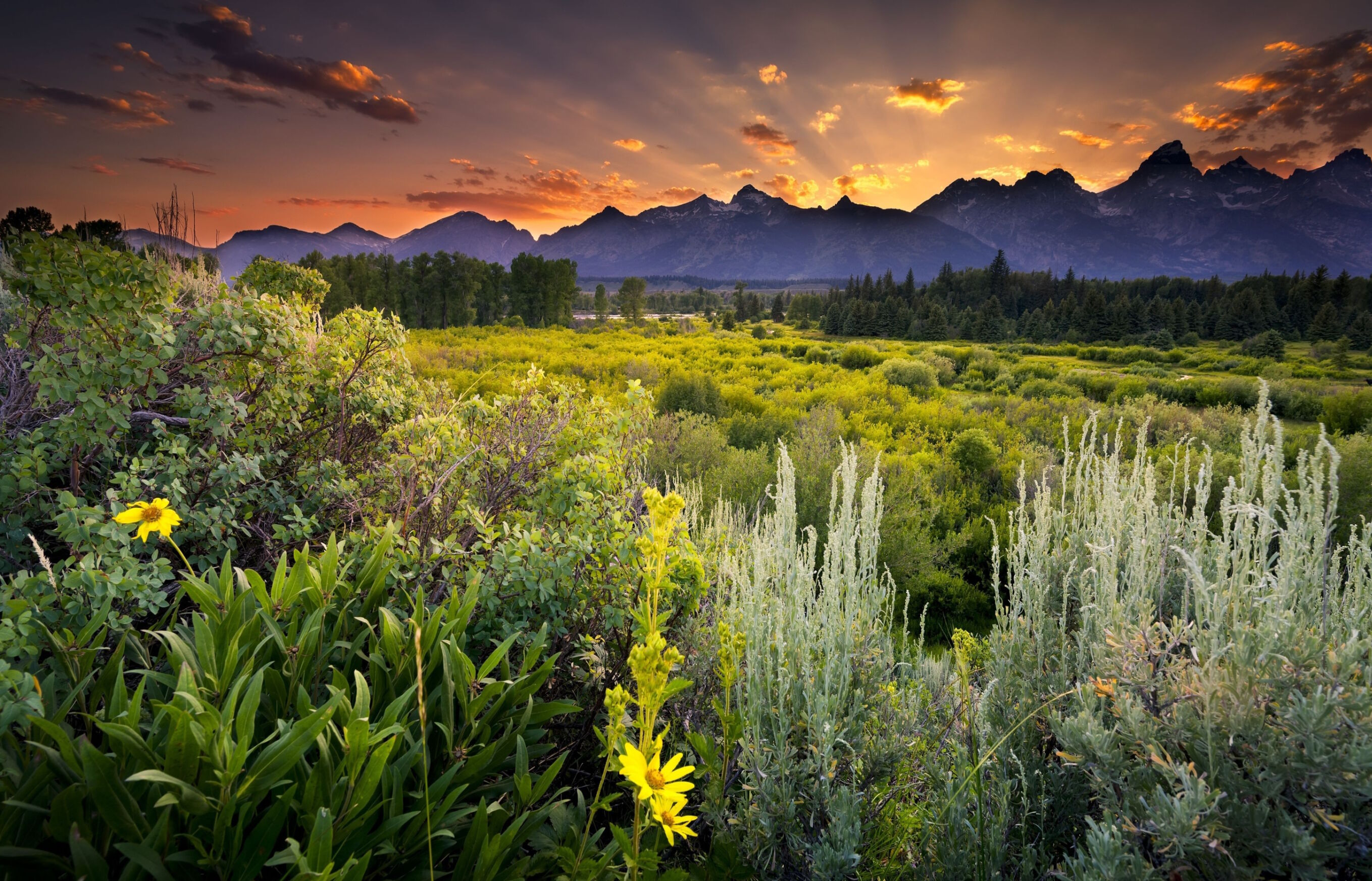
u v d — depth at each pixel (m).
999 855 1.61
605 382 21.66
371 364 3.41
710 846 1.93
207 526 2.33
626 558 2.42
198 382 2.85
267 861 1.09
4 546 2.05
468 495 2.77
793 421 12.45
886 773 1.96
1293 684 1.42
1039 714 1.91
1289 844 1.25
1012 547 2.27
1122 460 7.82
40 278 2.06
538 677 1.71
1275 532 1.84
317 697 1.50
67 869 1.04
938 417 15.43
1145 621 1.75
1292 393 23.78
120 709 1.27
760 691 1.90
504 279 93.62
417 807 1.36
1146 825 1.38
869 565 2.45
